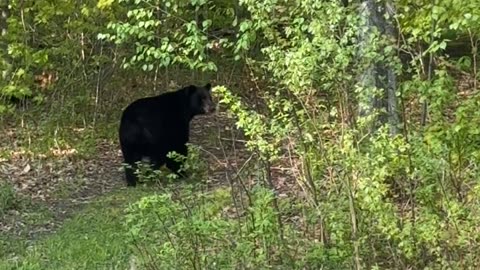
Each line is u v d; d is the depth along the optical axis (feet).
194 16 55.52
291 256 28.22
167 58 34.78
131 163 49.37
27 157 56.03
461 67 28.25
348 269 27.55
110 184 50.44
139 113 50.16
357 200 26.84
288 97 28.73
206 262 27.55
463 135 26.35
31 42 62.75
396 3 28.76
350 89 27.09
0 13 64.18
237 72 63.05
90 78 64.03
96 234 38.81
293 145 28.02
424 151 25.90
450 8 26.32
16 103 64.03
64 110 60.95
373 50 26.23
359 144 26.68
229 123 60.70
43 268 34.71
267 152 28.40
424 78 27.99
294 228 29.86
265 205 27.55
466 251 25.82
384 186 25.62
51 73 63.93
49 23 62.44
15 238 39.81
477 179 25.95
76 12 61.31
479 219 25.35
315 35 25.76
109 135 60.85
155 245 30.86
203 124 62.44
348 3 28.35
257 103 30.71
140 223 27.58
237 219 29.30
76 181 50.72
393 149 25.71
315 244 28.25
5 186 46.32
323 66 26.05
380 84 30.50
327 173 28.22
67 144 58.13
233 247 28.22
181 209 27.84
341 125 27.09
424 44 30.66
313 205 28.32
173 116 50.93
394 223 25.63
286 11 28.60
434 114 27.12
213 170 47.85
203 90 51.83
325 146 27.50
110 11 59.72
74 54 62.34
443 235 25.40
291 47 28.96
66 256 35.86
